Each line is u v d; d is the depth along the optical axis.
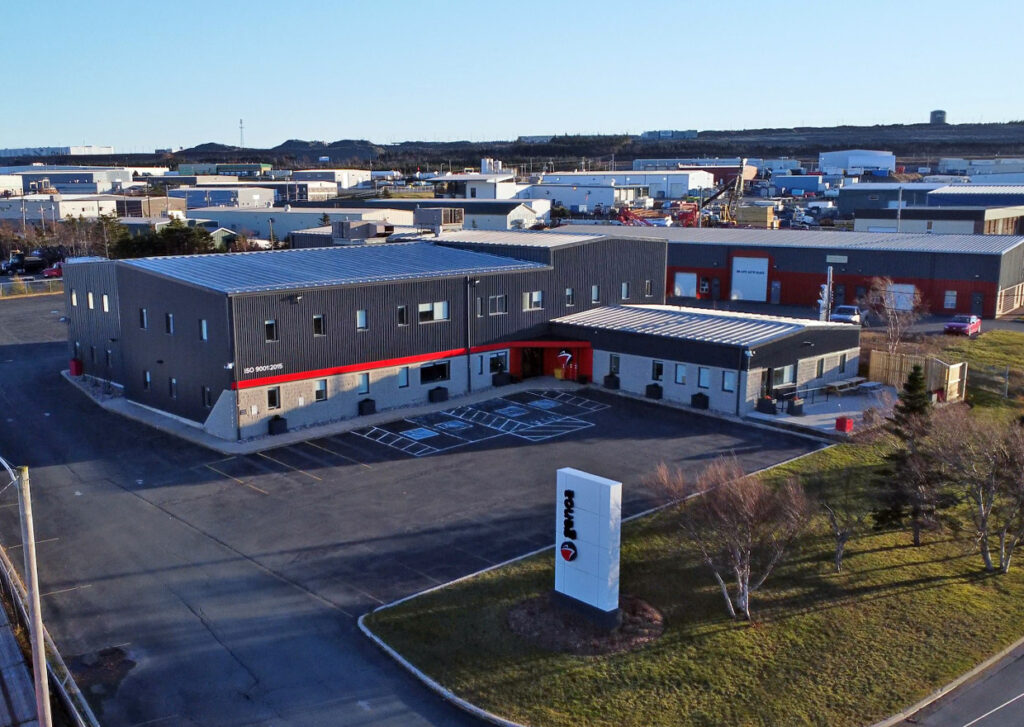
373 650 21.61
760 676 20.53
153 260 44.69
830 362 46.34
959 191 112.19
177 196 156.50
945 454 27.00
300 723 18.78
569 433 39.12
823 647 21.80
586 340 48.50
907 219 90.31
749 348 40.91
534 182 165.88
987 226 87.06
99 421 41.75
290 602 23.92
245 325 37.47
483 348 47.34
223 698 19.62
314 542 27.70
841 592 24.53
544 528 28.61
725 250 75.06
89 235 98.00
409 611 23.20
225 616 23.20
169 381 41.81
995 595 24.73
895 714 19.25
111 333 47.28
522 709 19.19
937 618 23.31
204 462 35.41
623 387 46.91
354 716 19.05
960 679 20.62
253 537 28.11
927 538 28.25
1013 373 47.81
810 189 179.62
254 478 33.50
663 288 58.84
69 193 180.88
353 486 32.62
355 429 39.84
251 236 106.06
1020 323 62.25
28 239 105.81
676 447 36.88
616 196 143.62
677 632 22.25
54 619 23.05
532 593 24.08
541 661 20.89
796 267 71.69
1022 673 21.00
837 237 75.00
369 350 42.16
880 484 29.30
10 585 23.16
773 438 38.00
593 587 22.28
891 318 52.38
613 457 35.66
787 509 24.08
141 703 19.42
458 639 21.86
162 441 38.34
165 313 41.09
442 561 26.30
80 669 20.70
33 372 52.16
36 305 75.12
